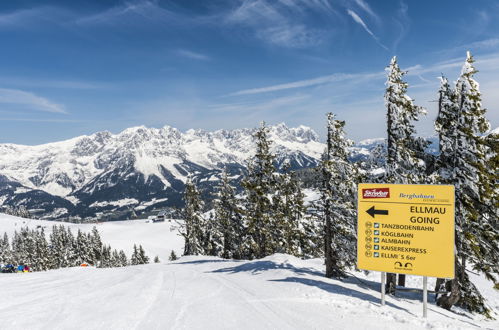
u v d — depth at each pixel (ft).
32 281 63.87
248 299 41.22
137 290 47.32
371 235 42.88
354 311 37.58
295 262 90.79
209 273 70.23
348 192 71.00
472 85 60.29
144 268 97.66
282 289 47.78
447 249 39.40
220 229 179.32
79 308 36.55
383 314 37.35
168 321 31.73
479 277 118.62
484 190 61.26
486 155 61.93
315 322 32.81
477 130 61.11
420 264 40.52
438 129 64.28
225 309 36.09
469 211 62.23
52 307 37.11
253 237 146.10
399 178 65.36
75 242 409.49
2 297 44.14
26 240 452.35
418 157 68.85
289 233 125.59
